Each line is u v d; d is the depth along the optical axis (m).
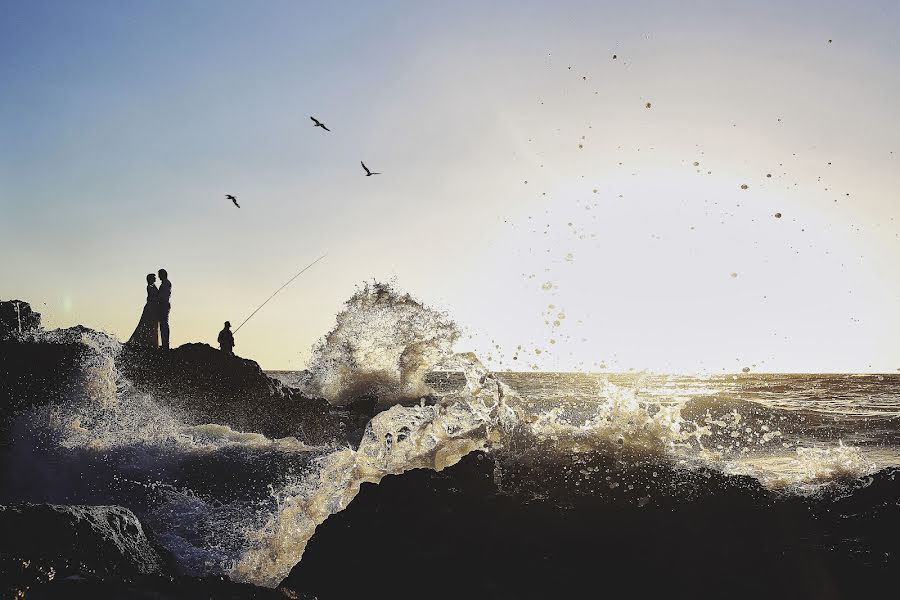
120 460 8.53
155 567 4.81
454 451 5.12
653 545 3.88
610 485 4.32
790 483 4.74
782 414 19.05
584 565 3.82
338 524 4.33
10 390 11.60
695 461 4.73
